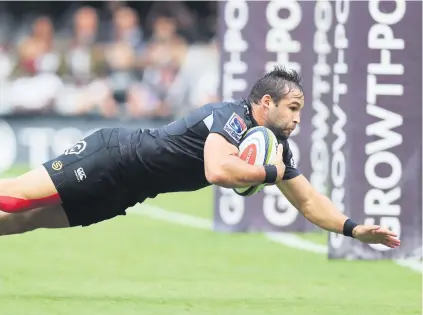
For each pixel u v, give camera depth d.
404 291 24.36
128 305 22.12
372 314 21.34
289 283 25.53
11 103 62.94
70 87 63.94
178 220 41.97
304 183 21.31
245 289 24.58
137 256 30.83
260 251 31.86
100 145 20.83
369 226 20.89
